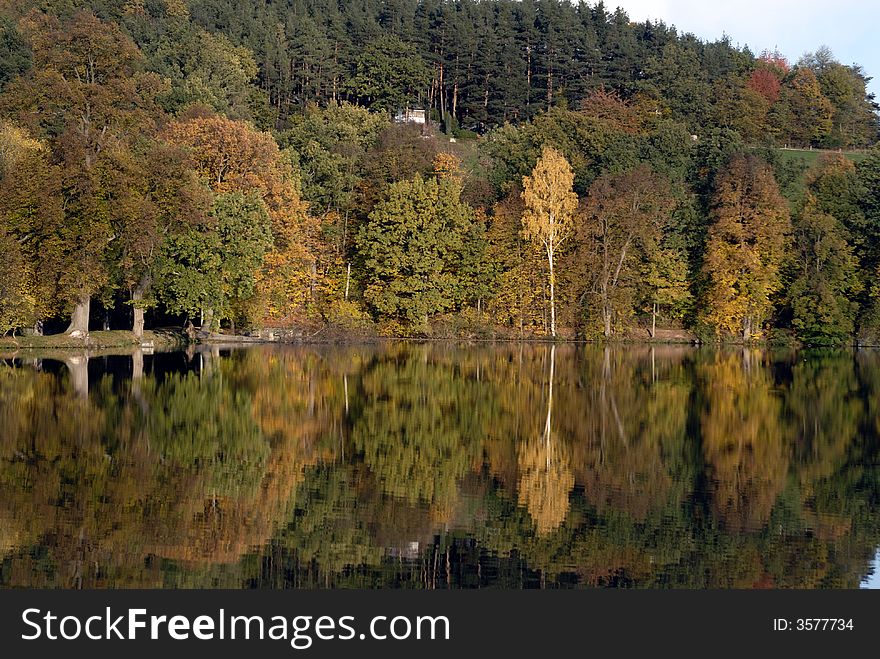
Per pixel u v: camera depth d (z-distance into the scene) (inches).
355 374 2053.4
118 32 2861.7
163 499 880.9
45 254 2313.0
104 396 1535.4
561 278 3474.4
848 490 989.2
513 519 857.5
